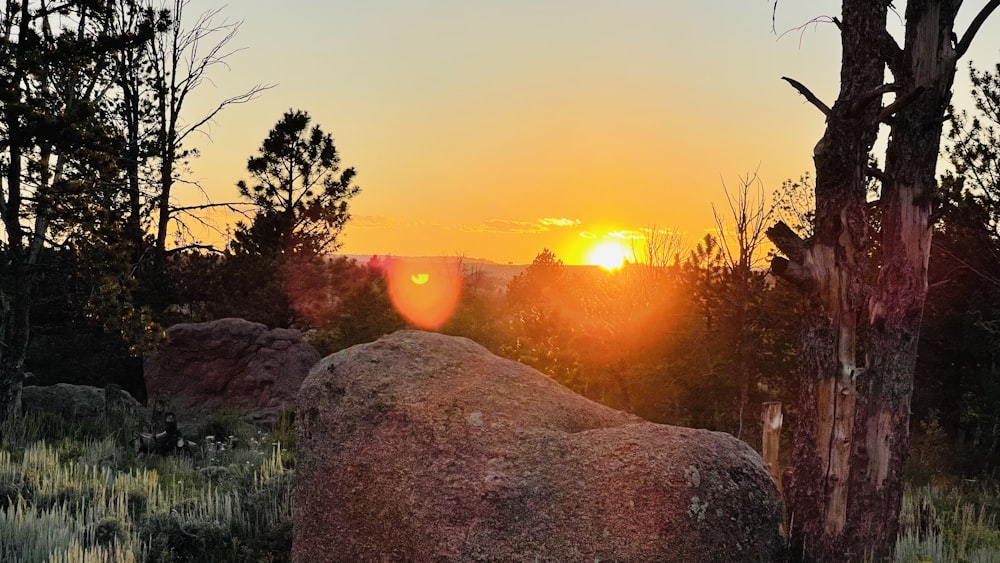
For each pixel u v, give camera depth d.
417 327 17.52
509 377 6.88
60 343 22.17
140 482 10.62
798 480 7.66
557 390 6.88
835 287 7.56
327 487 6.63
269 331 20.05
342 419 6.76
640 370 13.28
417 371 6.88
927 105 8.09
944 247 17.27
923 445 15.92
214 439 15.29
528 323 13.84
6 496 9.16
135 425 16.52
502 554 5.45
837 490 7.47
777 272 7.68
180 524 8.30
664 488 5.47
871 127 7.57
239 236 28.53
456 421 6.25
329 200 30.03
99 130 16.81
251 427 16.95
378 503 6.20
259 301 24.48
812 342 7.66
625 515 5.44
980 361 17.78
